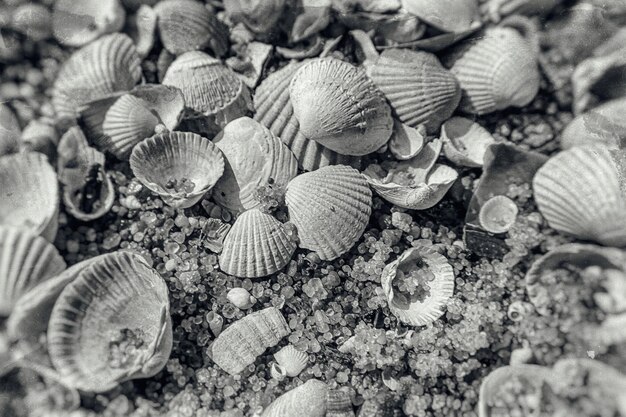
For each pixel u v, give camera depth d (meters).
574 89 0.20
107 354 0.17
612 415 0.17
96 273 0.17
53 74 0.19
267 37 0.20
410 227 0.19
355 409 0.18
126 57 0.19
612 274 0.18
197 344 0.18
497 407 0.17
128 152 0.18
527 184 0.19
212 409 0.17
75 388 0.16
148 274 0.17
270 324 0.18
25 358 0.16
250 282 0.18
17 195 0.18
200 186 0.18
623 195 0.18
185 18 0.19
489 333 0.18
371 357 0.18
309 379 0.18
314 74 0.18
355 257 0.19
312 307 0.18
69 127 0.18
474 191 0.19
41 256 0.17
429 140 0.19
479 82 0.20
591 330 0.18
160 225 0.18
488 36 0.20
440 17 0.19
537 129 0.20
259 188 0.18
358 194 0.18
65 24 0.19
